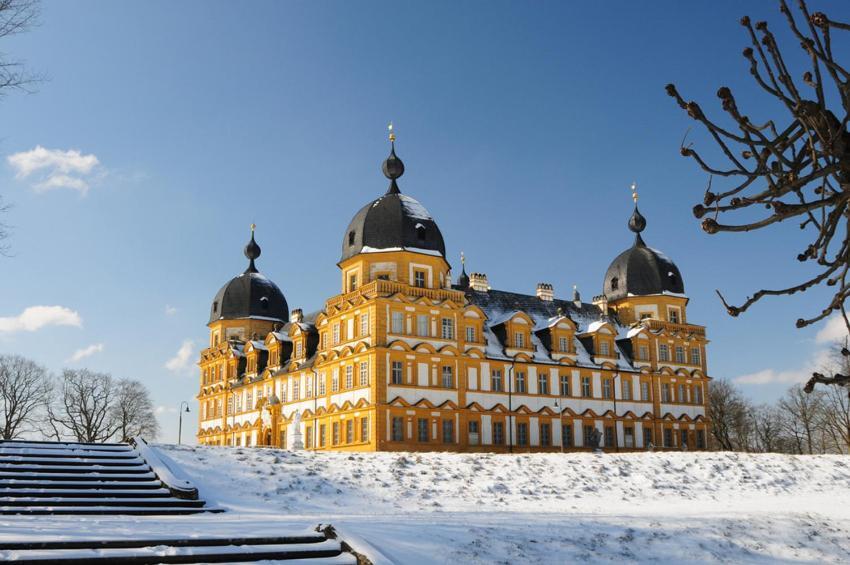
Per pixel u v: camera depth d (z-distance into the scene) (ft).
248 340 304.91
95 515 78.13
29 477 88.79
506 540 69.97
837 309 28.17
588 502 111.04
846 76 24.09
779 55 24.89
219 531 61.98
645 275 273.95
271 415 256.32
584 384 240.73
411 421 203.92
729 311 27.96
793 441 367.66
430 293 216.54
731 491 130.11
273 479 105.91
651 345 260.21
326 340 232.12
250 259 324.80
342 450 212.84
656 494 122.01
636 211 288.30
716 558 73.26
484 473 123.03
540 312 262.47
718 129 25.91
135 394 351.46
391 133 237.04
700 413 267.18
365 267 218.18
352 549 58.59
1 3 68.33
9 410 317.22
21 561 50.78
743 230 26.13
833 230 27.14
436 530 70.69
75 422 331.77
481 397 218.38
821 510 102.42
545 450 226.17
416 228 221.46
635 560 70.33
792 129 27.02
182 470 104.32
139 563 53.52
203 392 319.27
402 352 206.39
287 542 60.18
